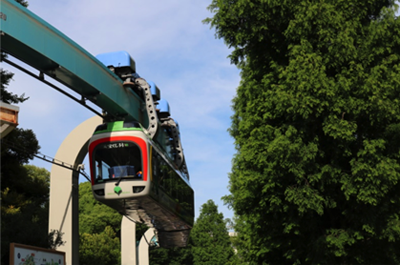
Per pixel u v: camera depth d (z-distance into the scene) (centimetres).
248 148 1720
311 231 1772
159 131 2898
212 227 8806
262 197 1734
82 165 2744
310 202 1595
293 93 1584
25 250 1677
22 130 3275
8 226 2400
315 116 1631
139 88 2581
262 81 1748
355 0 1656
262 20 1714
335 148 1630
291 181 1669
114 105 2359
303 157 1570
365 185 1572
